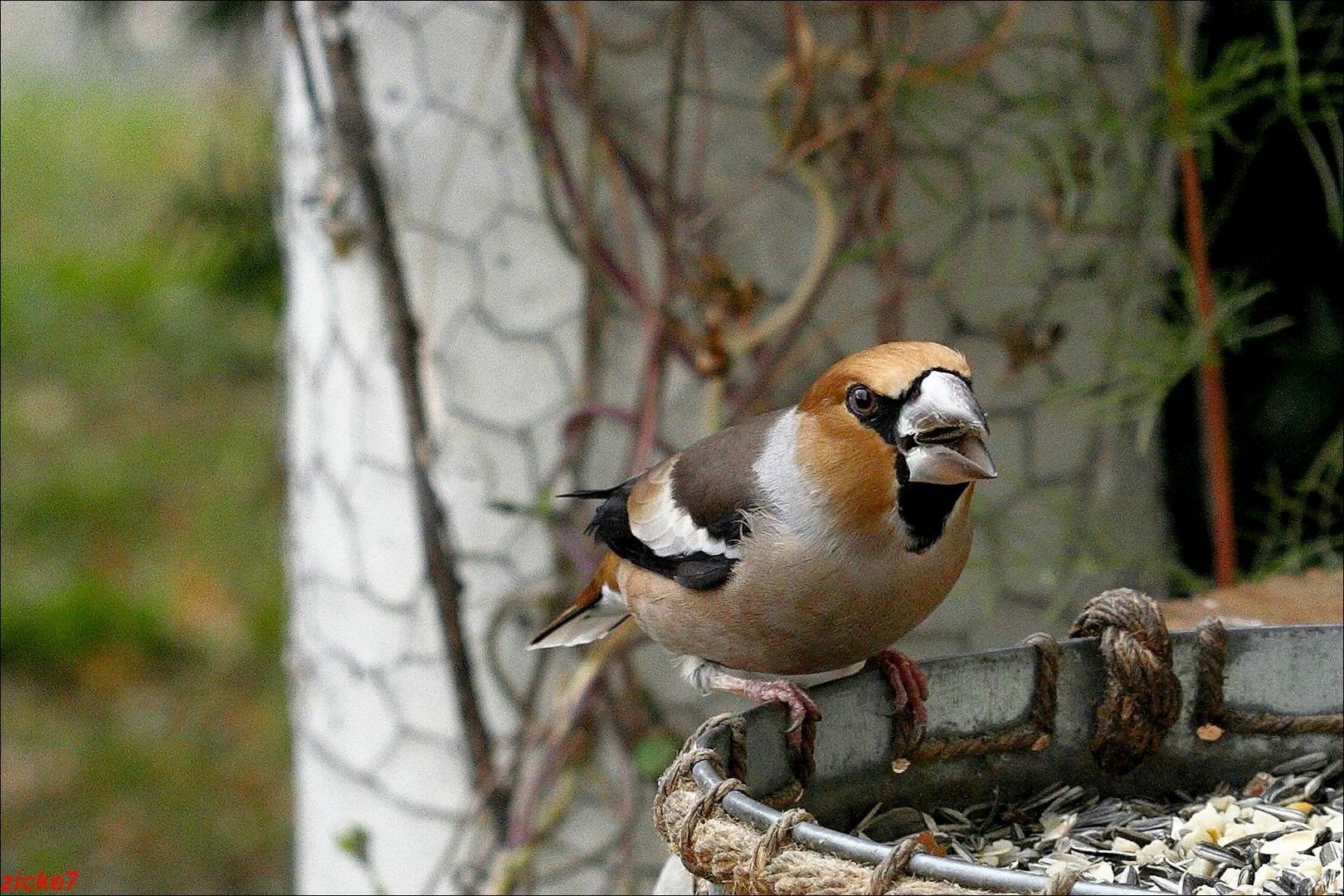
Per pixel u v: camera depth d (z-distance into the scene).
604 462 8.39
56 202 23.89
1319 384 8.73
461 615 8.38
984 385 8.59
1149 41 8.48
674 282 7.99
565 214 8.20
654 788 8.40
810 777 4.51
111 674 16.31
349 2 7.83
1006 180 8.42
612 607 6.79
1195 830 4.71
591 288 8.23
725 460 5.52
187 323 20.98
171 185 13.88
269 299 11.90
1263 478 9.02
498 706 8.59
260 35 11.00
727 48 8.20
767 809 3.69
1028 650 4.82
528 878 8.49
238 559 17.77
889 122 8.20
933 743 4.73
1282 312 8.80
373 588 8.83
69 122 25.56
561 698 8.48
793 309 8.23
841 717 4.59
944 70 8.07
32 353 21.00
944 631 8.66
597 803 8.45
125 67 12.10
